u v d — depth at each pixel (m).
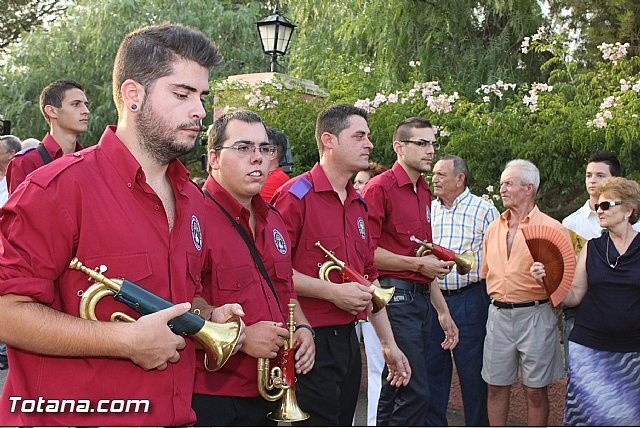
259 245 3.42
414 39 10.23
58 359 2.13
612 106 6.50
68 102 5.43
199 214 2.51
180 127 2.16
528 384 5.01
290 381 3.32
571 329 4.87
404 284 4.86
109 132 2.21
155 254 2.19
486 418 5.65
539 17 10.35
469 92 9.92
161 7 19.00
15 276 1.98
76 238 2.08
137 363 2.03
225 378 3.21
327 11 11.47
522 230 4.62
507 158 7.09
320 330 3.97
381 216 4.89
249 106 8.49
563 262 4.47
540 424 5.05
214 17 19.39
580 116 6.74
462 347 5.66
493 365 5.13
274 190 4.78
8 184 5.30
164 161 2.24
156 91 2.14
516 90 9.82
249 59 19.17
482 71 10.19
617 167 5.32
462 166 5.82
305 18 11.70
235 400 3.24
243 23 19.36
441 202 5.94
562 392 5.89
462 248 5.69
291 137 8.17
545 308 4.99
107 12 18.56
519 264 4.99
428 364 5.74
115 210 2.13
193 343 2.40
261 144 3.34
